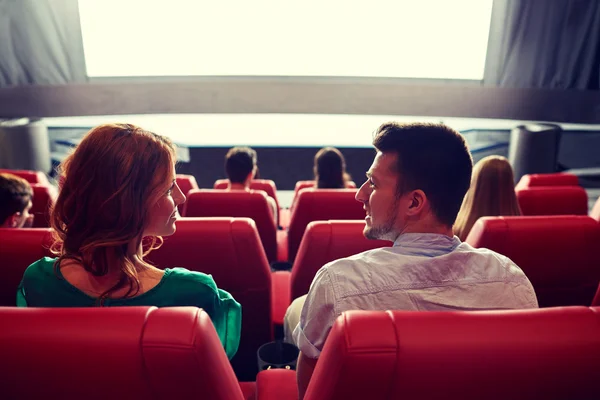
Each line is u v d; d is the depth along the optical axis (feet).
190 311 1.90
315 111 21.74
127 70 22.22
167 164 2.60
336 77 23.18
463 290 2.57
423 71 22.75
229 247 4.38
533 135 17.03
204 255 4.43
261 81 22.91
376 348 1.75
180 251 4.38
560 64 20.53
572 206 7.44
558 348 1.84
